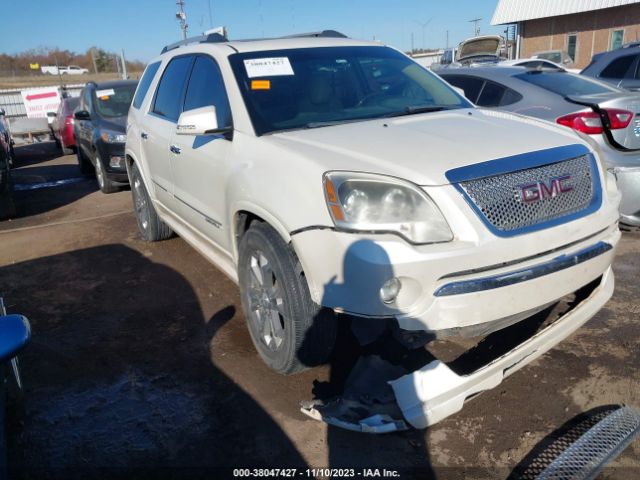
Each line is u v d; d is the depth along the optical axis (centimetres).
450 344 322
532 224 254
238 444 269
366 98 370
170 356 350
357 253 238
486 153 261
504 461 249
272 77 356
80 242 597
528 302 252
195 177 378
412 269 234
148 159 488
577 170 276
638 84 800
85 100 969
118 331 388
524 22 2828
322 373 316
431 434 269
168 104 453
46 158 1422
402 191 242
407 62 420
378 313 241
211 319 396
